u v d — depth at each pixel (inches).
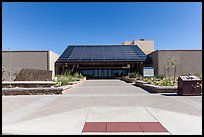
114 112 364.8
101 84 1268.5
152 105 441.1
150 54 2146.9
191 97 571.2
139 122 298.0
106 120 310.7
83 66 2285.9
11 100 534.3
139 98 551.2
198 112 366.3
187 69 1786.4
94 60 2134.6
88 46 2532.0
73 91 772.6
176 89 681.6
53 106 441.1
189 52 1791.3
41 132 256.4
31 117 337.4
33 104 470.3
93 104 458.0
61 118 324.8
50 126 281.4
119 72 2433.6
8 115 353.7
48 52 1808.6
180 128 268.2
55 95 636.1
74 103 477.1
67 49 2420.0
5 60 1797.5
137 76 1646.2
